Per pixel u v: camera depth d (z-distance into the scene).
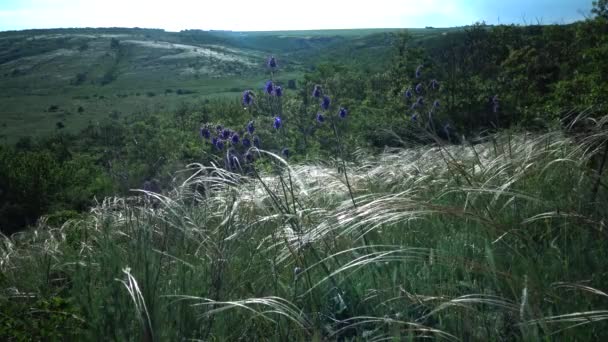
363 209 3.48
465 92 16.89
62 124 102.88
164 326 2.88
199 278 3.45
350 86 28.92
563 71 17.12
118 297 3.16
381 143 12.81
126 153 25.42
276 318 2.89
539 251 3.31
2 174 33.44
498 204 4.19
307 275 3.15
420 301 2.69
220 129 5.50
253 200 4.30
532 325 2.39
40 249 5.54
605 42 13.92
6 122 108.62
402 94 19.19
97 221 6.07
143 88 164.12
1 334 2.88
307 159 9.78
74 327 2.96
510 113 14.48
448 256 3.06
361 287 3.15
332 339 2.79
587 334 2.42
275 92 6.40
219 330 2.87
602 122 4.74
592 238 3.41
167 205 4.16
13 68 197.75
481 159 5.61
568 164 4.67
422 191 5.00
